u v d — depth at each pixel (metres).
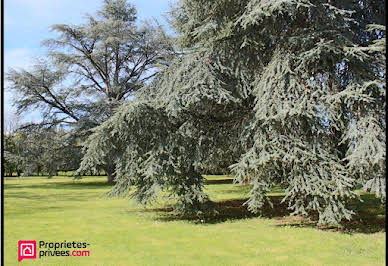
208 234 7.49
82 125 24.39
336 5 8.13
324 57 7.28
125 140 8.98
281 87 7.32
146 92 9.49
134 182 9.48
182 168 9.05
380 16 8.45
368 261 5.40
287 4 6.89
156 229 8.08
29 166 25.00
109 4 26.41
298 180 7.15
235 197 15.34
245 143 7.98
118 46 25.36
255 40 8.38
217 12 8.73
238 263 5.38
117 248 6.34
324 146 7.36
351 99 6.98
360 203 12.30
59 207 12.17
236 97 8.41
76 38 26.11
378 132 6.59
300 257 5.67
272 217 9.77
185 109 8.17
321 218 7.13
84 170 8.70
